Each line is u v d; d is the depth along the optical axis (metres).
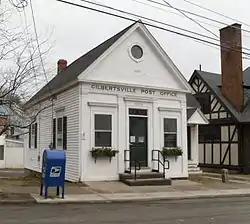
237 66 29.95
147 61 21.47
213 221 10.45
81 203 14.00
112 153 19.67
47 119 24.23
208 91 31.97
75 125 19.84
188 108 25.81
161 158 21.39
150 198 15.22
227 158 30.39
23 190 16.14
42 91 24.92
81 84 19.53
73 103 20.25
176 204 14.09
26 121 24.09
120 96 20.44
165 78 21.92
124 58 20.80
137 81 21.03
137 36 21.27
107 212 11.94
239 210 12.61
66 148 20.86
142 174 19.52
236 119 28.89
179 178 21.89
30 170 28.06
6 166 36.34
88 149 19.41
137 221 10.35
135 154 20.58
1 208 12.48
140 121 21.00
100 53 20.45
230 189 18.72
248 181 22.84
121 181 19.61
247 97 30.73
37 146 26.31
